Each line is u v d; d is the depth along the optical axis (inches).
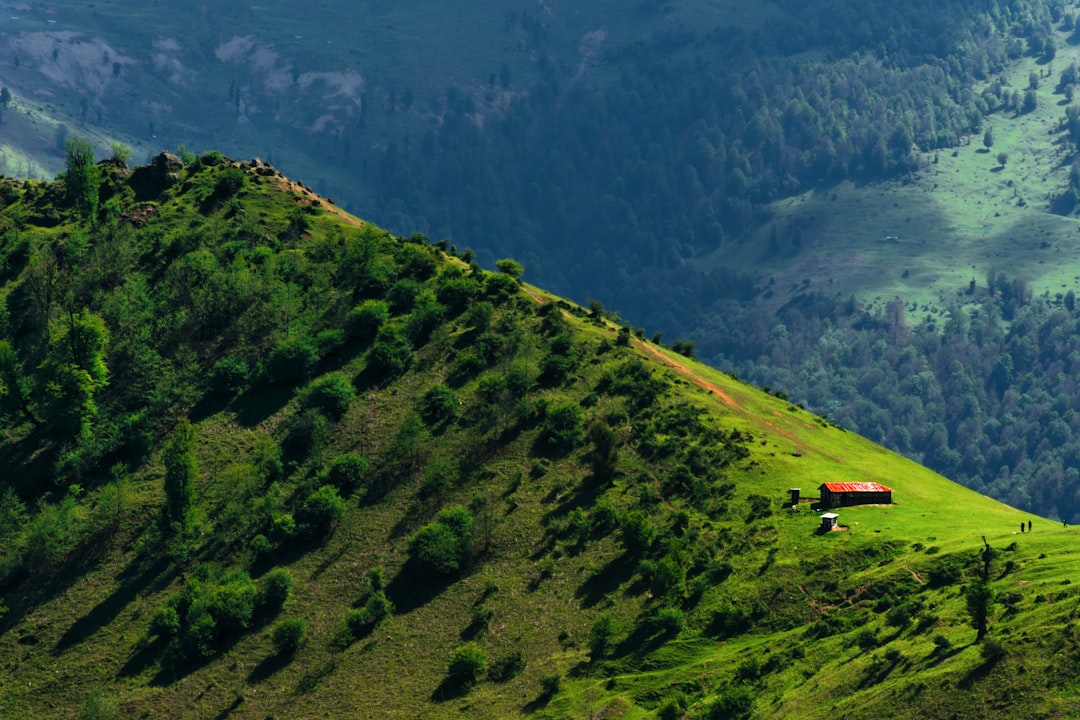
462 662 4992.6
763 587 5201.8
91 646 5398.6
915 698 3905.0
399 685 5034.5
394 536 5944.9
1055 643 3860.7
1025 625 4040.4
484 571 5669.3
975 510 6013.8
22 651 5398.6
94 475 6397.6
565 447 6456.7
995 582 4564.5
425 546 5708.7
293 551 5895.7
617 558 5620.1
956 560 4913.9
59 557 5885.8
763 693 4431.6
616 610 5285.4
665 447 6422.2
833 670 4370.1
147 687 5162.4
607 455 6254.9
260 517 6058.1
